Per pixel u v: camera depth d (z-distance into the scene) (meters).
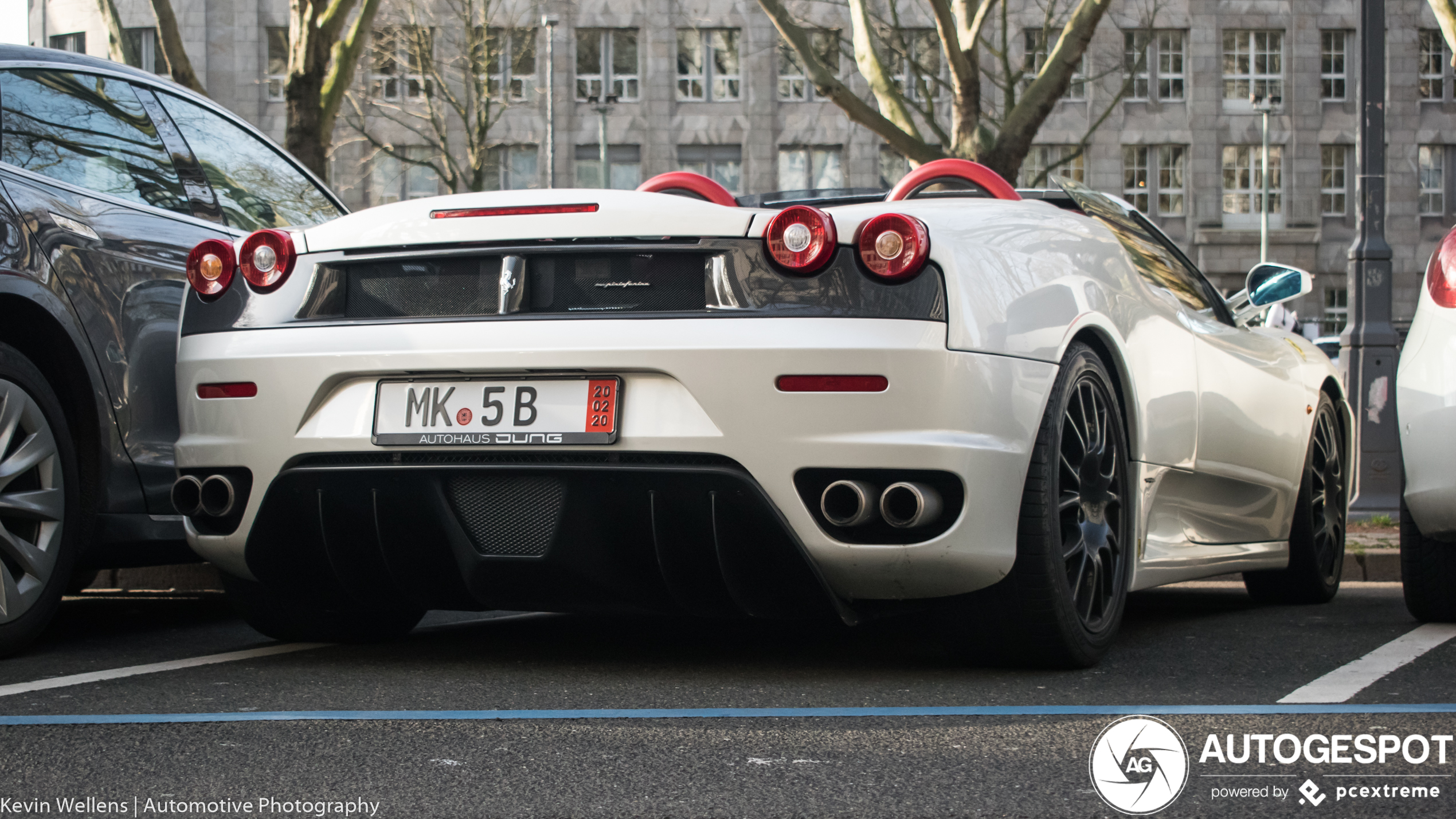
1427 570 3.79
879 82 11.88
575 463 2.67
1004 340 2.69
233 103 36.06
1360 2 8.28
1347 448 4.99
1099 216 3.61
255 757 2.15
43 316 3.34
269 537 2.94
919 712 2.50
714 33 36.81
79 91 3.73
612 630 3.71
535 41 35.97
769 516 2.58
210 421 2.97
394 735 2.31
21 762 2.12
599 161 36.69
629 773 2.06
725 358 2.58
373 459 2.79
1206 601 4.85
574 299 2.72
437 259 2.82
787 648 3.35
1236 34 37.22
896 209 2.78
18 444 3.25
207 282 3.03
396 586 2.96
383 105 33.75
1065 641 2.90
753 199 3.87
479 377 2.74
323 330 2.87
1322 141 37.41
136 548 3.70
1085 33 11.27
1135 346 3.29
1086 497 3.03
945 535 2.60
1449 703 2.60
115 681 2.86
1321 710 2.52
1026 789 1.97
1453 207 37.56
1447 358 3.41
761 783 2.00
